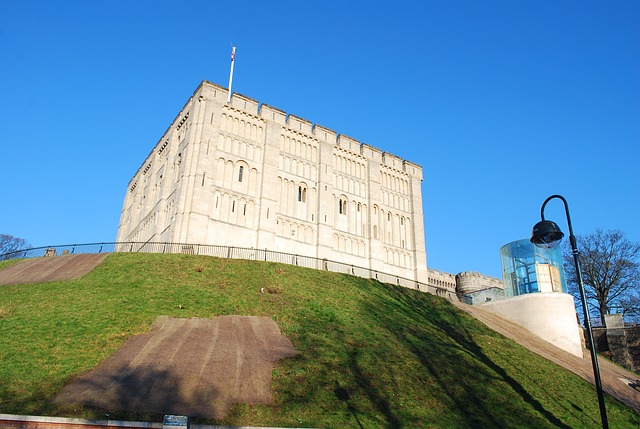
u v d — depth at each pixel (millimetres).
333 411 20297
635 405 27969
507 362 29781
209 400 19531
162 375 20938
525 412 23438
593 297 54188
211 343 25109
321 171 62031
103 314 27406
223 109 57000
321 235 58625
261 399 20250
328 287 39406
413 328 33656
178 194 51281
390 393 22797
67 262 38906
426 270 67062
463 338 33469
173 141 58406
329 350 26562
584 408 25516
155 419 17719
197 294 32500
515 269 42562
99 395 18797
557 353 35000
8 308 27844
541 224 17016
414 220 68938
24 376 19953
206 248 48906
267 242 53844
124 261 38656
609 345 43969
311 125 64125
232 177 54812
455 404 22938
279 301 33812
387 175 69750
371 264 62062
